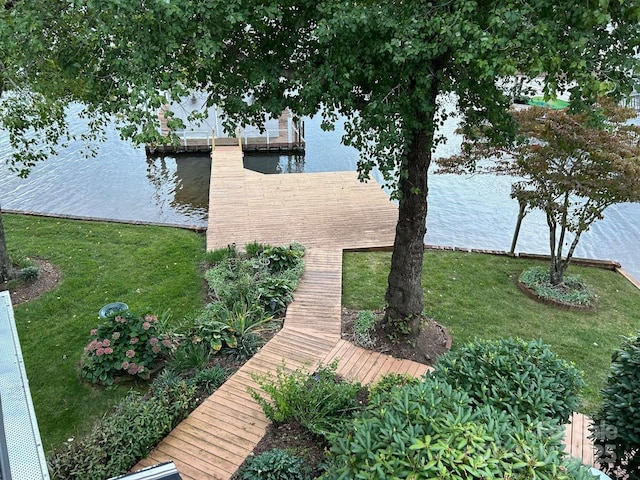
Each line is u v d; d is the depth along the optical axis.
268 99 4.41
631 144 6.82
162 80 3.88
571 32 3.36
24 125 6.88
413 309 5.95
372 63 4.22
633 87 3.62
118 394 5.34
